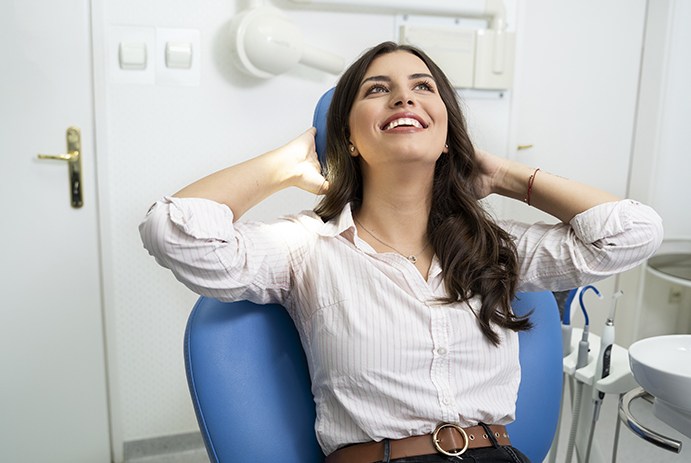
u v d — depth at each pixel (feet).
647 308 9.35
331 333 3.61
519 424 4.08
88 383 6.74
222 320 3.71
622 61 8.55
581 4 8.16
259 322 3.82
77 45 6.06
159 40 6.26
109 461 7.00
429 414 3.49
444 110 3.91
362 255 3.75
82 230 6.41
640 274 8.99
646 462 6.49
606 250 3.78
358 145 3.94
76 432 6.82
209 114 6.54
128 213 6.51
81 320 6.59
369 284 3.67
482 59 7.15
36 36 5.96
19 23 5.90
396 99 3.77
